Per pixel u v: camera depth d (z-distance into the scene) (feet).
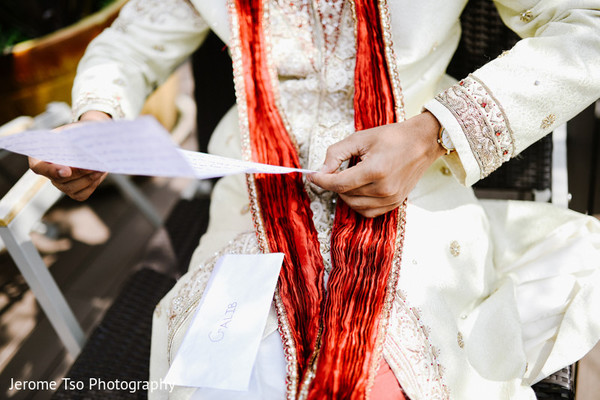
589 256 2.97
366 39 2.74
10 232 3.43
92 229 6.61
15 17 6.95
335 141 2.81
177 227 4.60
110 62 3.26
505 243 3.32
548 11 2.72
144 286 4.13
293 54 2.90
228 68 4.38
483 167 2.54
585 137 4.05
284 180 2.75
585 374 3.40
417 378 2.27
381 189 2.38
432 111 2.47
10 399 4.86
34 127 4.86
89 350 3.68
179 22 3.37
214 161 2.13
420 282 2.55
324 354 2.19
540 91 2.46
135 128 1.47
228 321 2.35
